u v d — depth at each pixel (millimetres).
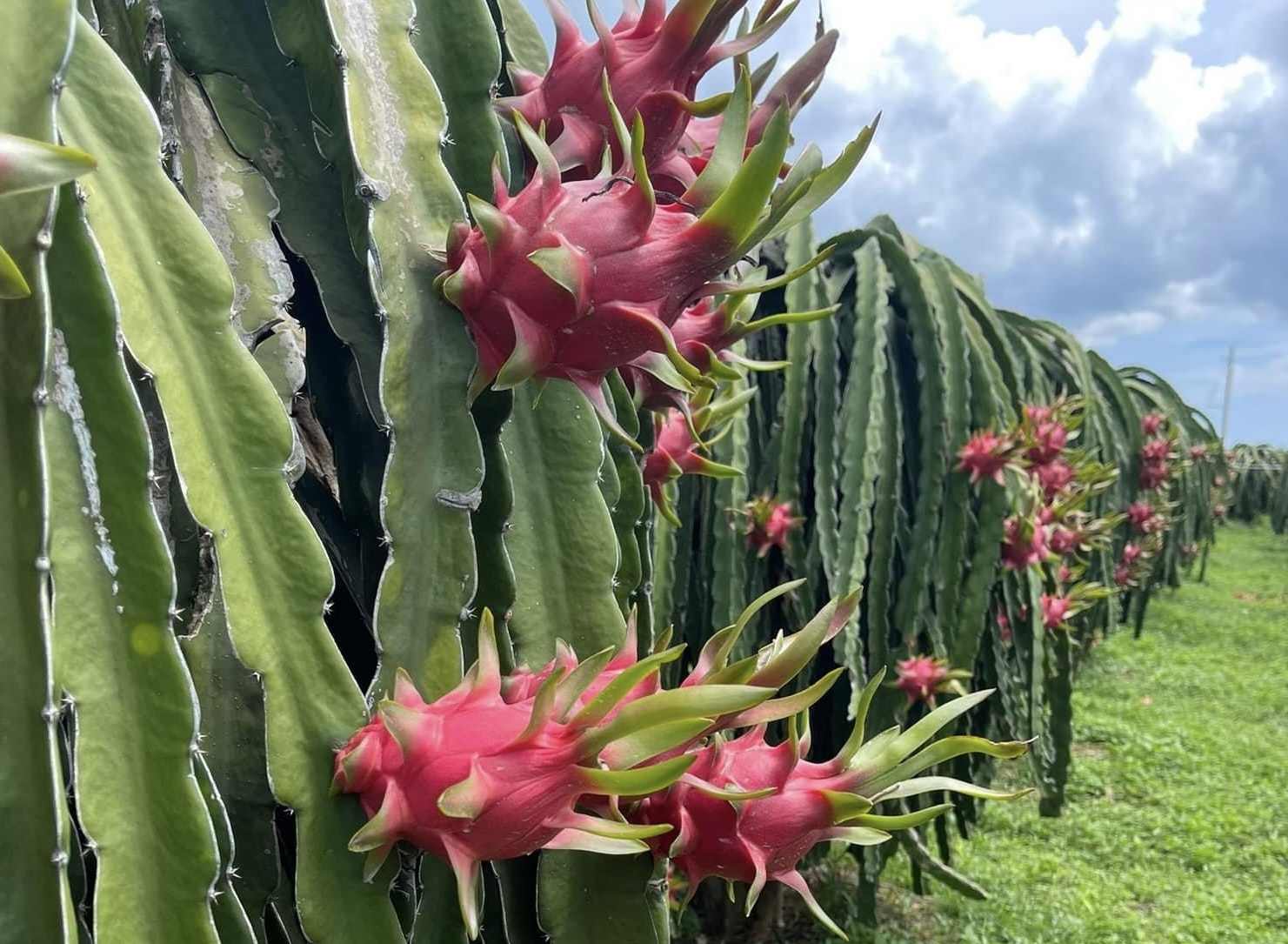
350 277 682
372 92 648
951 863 3172
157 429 625
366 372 666
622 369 822
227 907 534
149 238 542
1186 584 8703
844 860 3182
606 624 792
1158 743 4512
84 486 494
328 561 574
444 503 642
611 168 727
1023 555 2297
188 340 549
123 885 492
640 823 681
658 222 612
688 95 746
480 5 750
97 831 486
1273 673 5836
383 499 614
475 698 558
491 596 714
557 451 804
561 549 794
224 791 599
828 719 2232
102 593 496
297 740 549
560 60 752
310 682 560
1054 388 4000
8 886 445
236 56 688
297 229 685
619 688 510
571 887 729
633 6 793
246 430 561
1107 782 4109
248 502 557
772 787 586
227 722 605
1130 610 6938
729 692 500
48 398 466
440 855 544
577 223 599
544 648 778
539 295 595
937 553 2186
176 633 628
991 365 2457
